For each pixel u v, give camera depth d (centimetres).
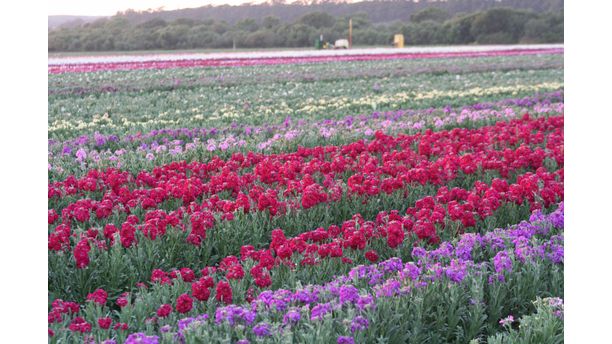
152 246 549
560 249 534
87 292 512
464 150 886
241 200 618
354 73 1947
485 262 500
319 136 1005
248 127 1069
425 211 594
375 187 679
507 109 1177
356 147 864
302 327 398
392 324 423
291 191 684
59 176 764
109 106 1327
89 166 802
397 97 1498
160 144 974
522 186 663
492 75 1936
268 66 2164
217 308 415
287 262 504
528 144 939
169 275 506
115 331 421
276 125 1116
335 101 1470
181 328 390
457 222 597
